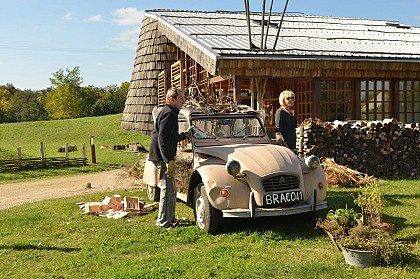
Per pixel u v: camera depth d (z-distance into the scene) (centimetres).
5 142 3203
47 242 662
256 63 1438
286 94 814
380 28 2402
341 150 1198
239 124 815
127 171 1457
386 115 1742
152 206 866
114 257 577
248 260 532
